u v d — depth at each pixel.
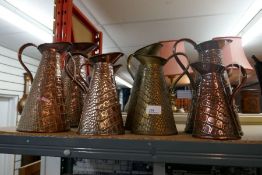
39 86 0.63
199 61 0.61
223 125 0.52
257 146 0.47
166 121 0.59
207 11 2.01
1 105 3.43
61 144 0.55
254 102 1.25
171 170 0.75
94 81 0.62
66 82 0.75
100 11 1.98
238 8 1.95
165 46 1.25
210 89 0.56
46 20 2.26
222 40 0.64
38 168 1.30
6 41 2.92
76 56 0.73
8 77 3.33
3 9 2.00
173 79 1.23
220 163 0.48
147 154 0.51
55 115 0.62
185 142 0.50
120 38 2.67
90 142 0.54
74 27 1.16
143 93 0.62
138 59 0.66
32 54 3.48
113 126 0.58
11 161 3.44
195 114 0.58
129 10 1.97
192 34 2.55
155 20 2.19
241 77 0.64
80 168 0.77
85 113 0.60
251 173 0.71
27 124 0.60
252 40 2.62
